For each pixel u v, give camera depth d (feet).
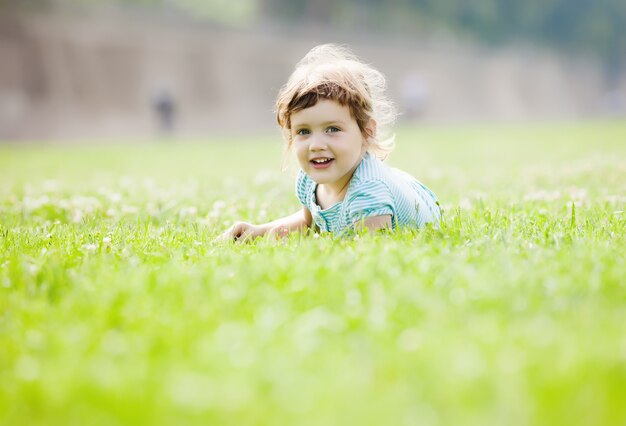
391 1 216.74
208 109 158.30
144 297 10.00
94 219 18.98
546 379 6.88
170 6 178.91
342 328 8.55
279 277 10.61
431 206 16.16
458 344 7.85
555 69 261.44
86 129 135.74
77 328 8.82
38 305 9.93
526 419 6.22
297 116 14.30
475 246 12.74
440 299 9.47
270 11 197.67
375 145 15.19
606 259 11.43
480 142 69.56
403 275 10.55
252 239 15.64
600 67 291.17
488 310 9.09
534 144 61.98
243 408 6.59
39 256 13.47
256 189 27.45
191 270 11.58
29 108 128.57
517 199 21.33
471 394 6.64
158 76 149.89
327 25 191.52
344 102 14.08
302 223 16.44
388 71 195.31
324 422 6.31
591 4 285.84
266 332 8.40
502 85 233.76
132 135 143.13
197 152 66.95
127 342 8.40
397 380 7.13
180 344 8.24
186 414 6.56
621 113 278.26
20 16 128.98
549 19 275.80
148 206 21.22
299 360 7.61
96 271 11.78
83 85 137.08
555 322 8.62
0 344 8.59
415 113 162.81
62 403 6.88
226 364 7.60
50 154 67.00
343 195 15.07
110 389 7.06
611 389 6.66
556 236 13.48
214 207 20.38
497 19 252.01
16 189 30.01
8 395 7.16
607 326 8.35
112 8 144.36
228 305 9.49
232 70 163.94
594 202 19.70
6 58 126.52
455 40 226.17
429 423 6.25
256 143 88.53
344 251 12.23
